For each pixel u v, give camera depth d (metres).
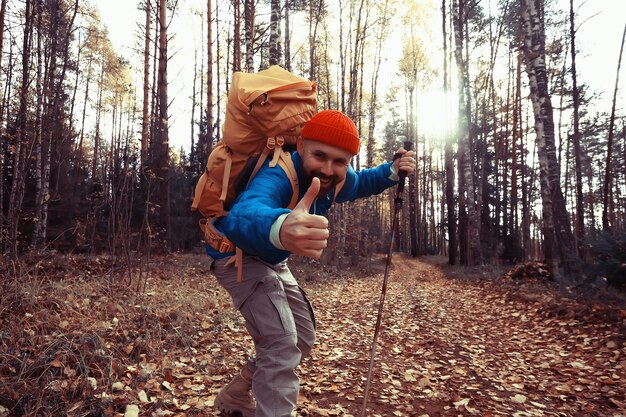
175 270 8.36
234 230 1.47
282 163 1.76
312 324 2.31
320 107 25.72
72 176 18.14
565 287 7.72
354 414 3.06
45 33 12.44
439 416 3.14
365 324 6.55
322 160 1.76
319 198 1.92
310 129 1.75
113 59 23.59
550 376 4.23
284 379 1.92
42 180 11.30
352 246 20.59
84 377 2.80
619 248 6.58
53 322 3.64
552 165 10.23
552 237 10.29
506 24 22.05
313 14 22.44
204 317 5.05
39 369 2.84
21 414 2.41
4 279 4.04
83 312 4.13
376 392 3.55
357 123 22.06
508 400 3.54
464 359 4.77
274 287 1.99
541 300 7.39
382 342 5.41
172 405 2.89
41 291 4.33
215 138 20.80
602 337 5.15
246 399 2.65
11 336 3.12
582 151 30.48
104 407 2.63
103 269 6.52
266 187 1.67
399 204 2.46
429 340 5.55
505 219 23.42
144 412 2.73
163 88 11.88
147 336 3.84
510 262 21.47
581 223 14.45
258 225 1.37
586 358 4.72
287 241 1.28
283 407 1.89
